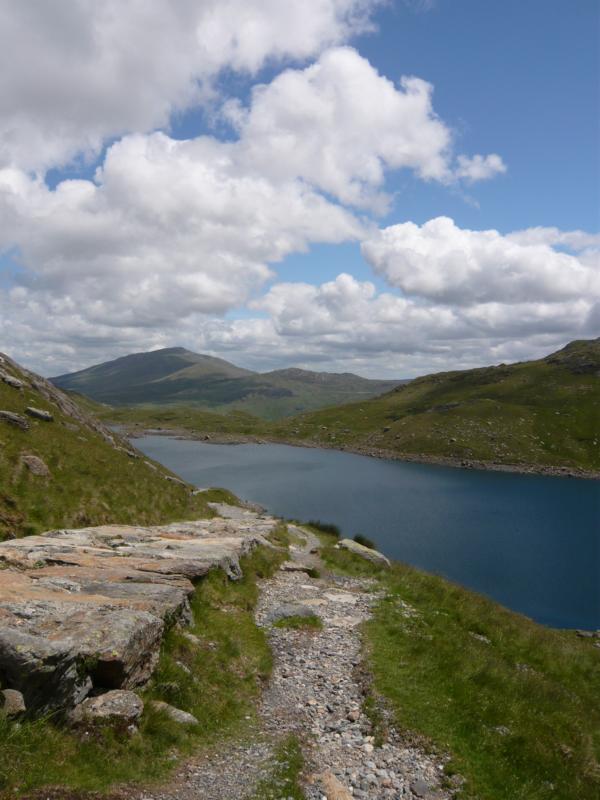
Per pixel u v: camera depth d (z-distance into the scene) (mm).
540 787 11938
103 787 9414
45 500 33281
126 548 24234
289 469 175625
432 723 14039
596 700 20891
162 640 15016
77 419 64562
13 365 64688
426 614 25266
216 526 38312
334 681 16734
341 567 36156
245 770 11383
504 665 19750
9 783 8508
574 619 54781
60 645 11078
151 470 57406
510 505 119125
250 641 18812
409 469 184000
